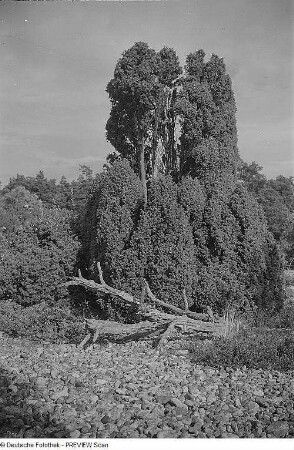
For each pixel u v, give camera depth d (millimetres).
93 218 9812
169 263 8852
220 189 9664
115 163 9516
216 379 5926
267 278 9438
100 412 4922
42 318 8688
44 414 4848
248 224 9352
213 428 4637
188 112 10023
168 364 6496
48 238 10234
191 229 9188
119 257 9133
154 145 10680
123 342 7867
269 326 8633
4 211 23875
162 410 4988
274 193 26469
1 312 9148
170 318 7711
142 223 9070
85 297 9945
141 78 9969
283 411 5035
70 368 6293
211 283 9039
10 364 6531
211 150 9836
